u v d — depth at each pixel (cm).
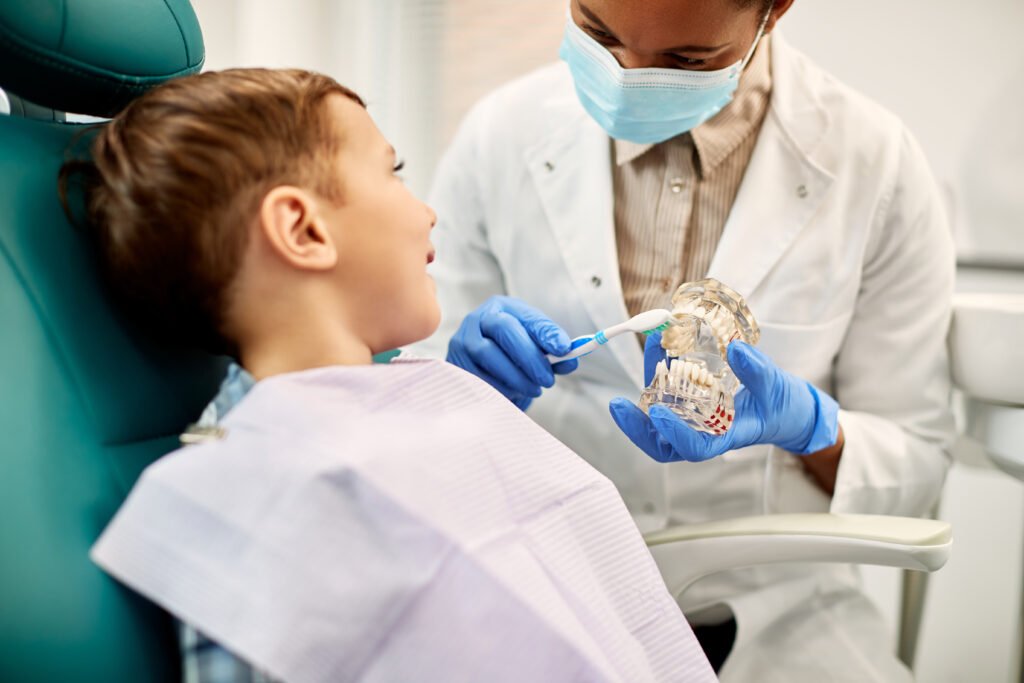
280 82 75
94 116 83
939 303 117
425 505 64
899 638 147
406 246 77
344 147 75
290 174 72
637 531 83
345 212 74
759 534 94
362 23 201
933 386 119
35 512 62
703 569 97
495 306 102
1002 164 161
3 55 74
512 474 74
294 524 59
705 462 118
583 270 118
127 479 71
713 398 87
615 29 91
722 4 87
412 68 202
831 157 114
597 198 117
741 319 92
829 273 113
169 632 66
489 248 131
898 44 166
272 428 63
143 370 76
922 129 167
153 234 70
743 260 113
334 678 58
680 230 115
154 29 81
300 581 58
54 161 76
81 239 75
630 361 117
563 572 72
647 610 80
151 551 59
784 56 119
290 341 73
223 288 72
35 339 69
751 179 113
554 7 189
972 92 162
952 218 167
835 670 104
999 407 117
